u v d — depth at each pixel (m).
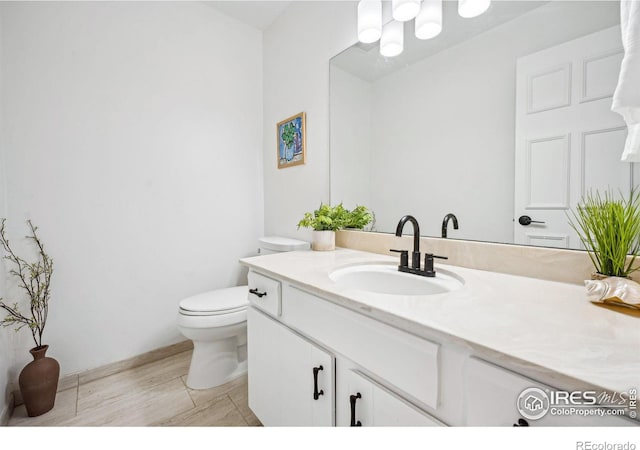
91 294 1.60
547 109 0.88
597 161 0.79
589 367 0.40
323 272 1.01
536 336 0.50
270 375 1.10
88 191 1.58
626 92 0.63
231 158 2.15
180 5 1.88
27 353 1.42
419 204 1.25
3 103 1.34
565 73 0.84
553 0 0.86
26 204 1.41
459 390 0.53
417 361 0.59
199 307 1.47
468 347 0.49
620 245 0.68
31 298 1.37
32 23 1.41
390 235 1.35
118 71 1.66
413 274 1.02
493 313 0.61
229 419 1.30
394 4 1.11
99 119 1.60
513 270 0.95
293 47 1.96
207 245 2.04
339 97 1.61
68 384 1.52
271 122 2.21
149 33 1.76
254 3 1.98
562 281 0.85
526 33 0.92
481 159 1.04
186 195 1.94
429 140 1.20
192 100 1.95
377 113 1.42
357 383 0.74
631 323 0.55
